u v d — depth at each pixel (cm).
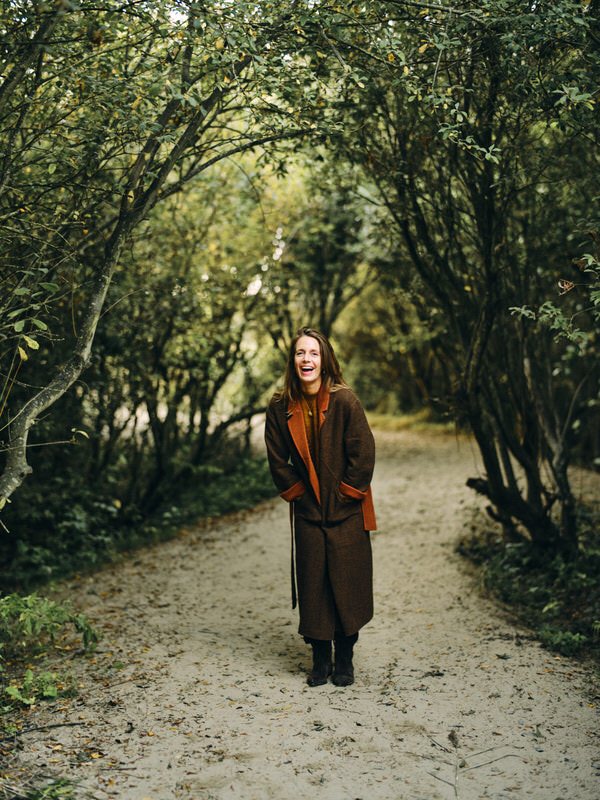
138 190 361
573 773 268
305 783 263
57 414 610
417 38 380
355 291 1043
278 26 336
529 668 375
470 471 959
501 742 293
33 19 309
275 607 500
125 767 275
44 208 380
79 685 361
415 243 513
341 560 350
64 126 348
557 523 590
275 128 380
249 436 1073
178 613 490
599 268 356
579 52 355
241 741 296
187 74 348
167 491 858
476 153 399
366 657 398
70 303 520
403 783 263
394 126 451
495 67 380
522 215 517
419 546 651
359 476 352
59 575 609
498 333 560
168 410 820
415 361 1416
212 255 754
